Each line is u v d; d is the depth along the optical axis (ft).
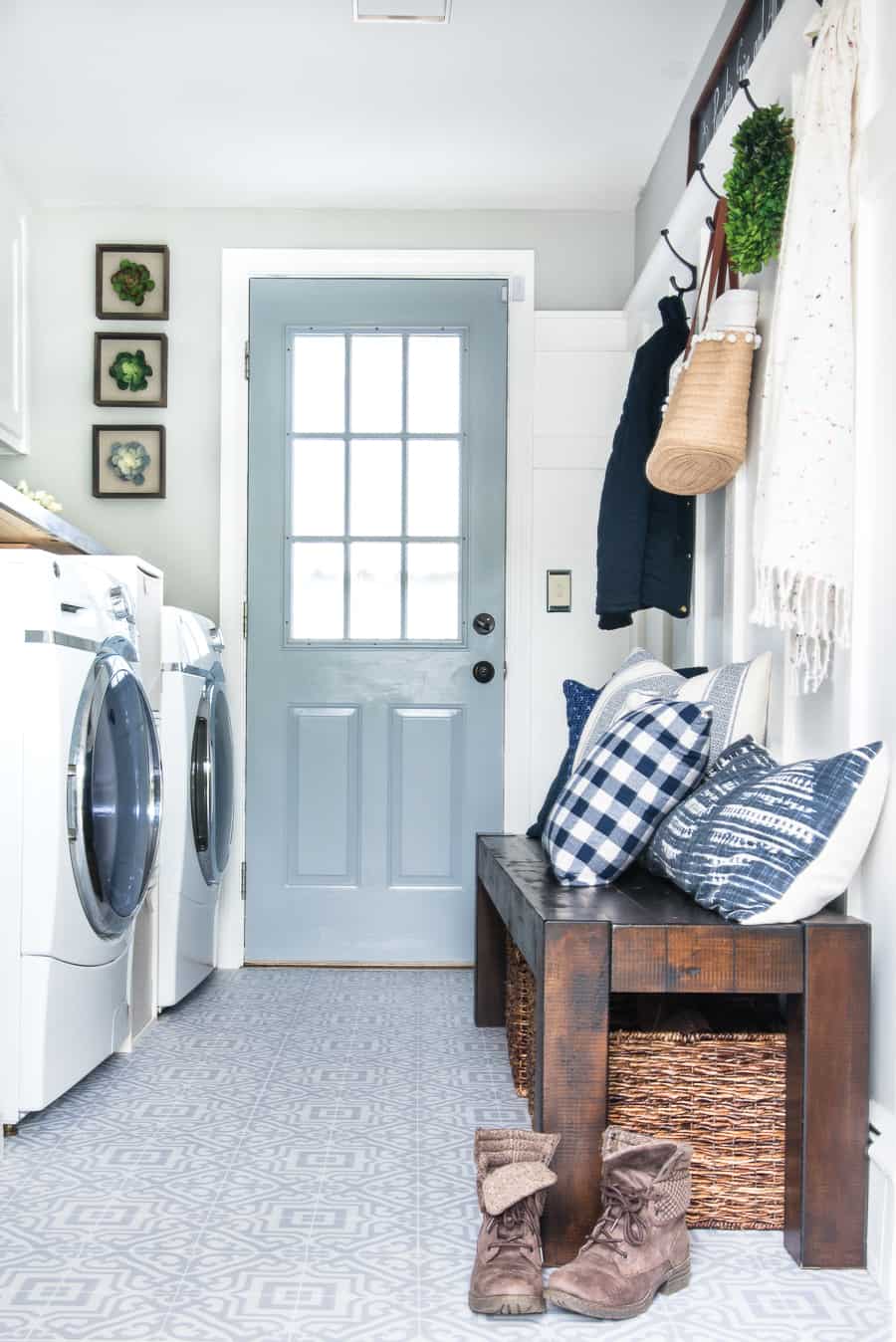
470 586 12.30
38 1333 4.71
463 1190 6.23
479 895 9.60
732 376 7.53
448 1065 8.52
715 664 9.21
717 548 9.18
